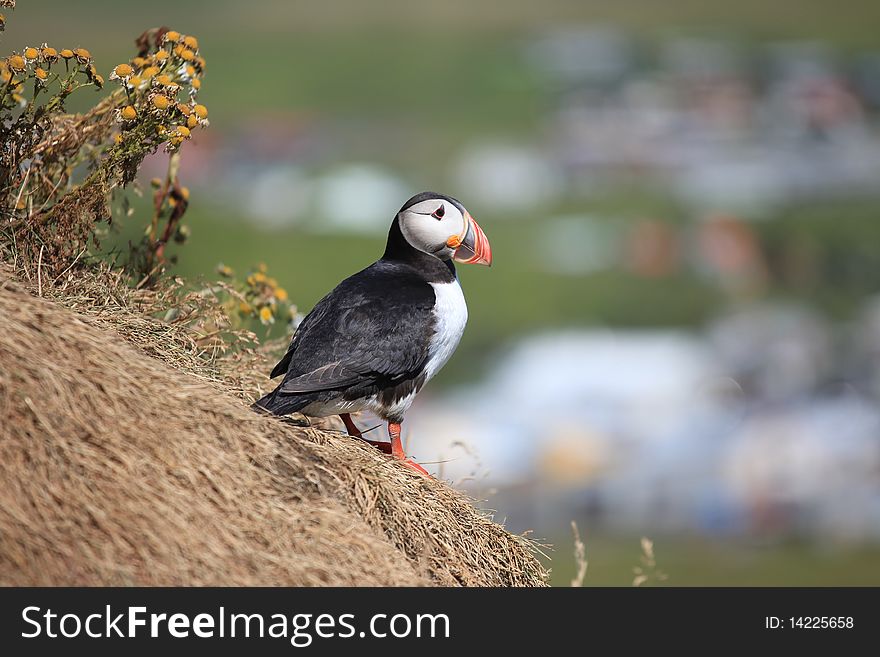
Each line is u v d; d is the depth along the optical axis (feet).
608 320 187.11
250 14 632.38
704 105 424.05
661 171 358.23
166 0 629.51
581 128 401.70
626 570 72.18
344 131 403.54
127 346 14.66
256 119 403.95
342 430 18.16
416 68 495.41
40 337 13.57
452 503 16.01
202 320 17.97
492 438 103.86
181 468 13.37
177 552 12.69
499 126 419.54
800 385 136.67
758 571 77.97
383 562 13.89
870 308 199.31
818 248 250.16
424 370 16.90
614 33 595.06
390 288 16.89
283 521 13.57
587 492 99.40
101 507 12.61
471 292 195.62
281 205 302.25
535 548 17.12
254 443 14.21
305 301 168.66
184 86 17.02
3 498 12.23
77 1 625.41
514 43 564.30
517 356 137.90
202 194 306.35
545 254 243.81
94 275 16.84
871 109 441.68
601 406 120.16
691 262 237.04
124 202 18.24
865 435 113.19
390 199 321.32
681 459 105.91
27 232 16.05
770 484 102.78
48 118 16.53
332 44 543.39
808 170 358.84
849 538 93.25
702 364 134.92
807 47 558.15
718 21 631.15
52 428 12.89
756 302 210.38
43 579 11.91
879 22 622.54
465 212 17.83
